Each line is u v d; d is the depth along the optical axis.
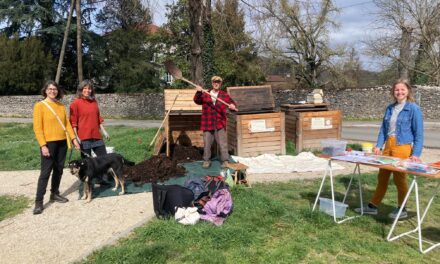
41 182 5.71
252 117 9.63
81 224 5.16
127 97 30.19
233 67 27.78
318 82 32.00
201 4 11.63
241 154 9.61
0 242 4.72
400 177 5.26
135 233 4.75
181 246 4.30
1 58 31.69
